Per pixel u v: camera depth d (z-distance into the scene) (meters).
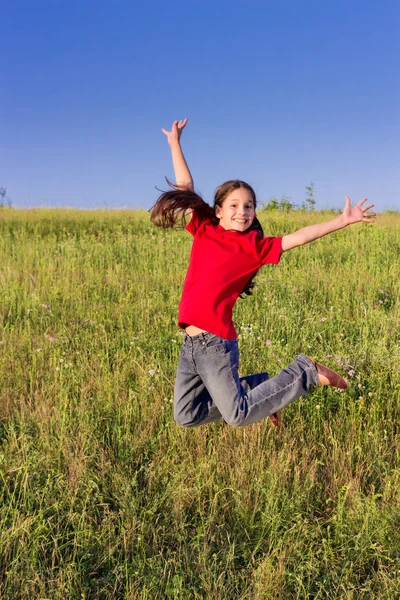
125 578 3.20
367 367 5.82
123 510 3.67
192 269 3.61
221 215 3.68
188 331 3.55
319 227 3.44
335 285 8.92
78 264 10.74
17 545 3.34
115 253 12.35
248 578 3.22
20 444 4.37
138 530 3.55
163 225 3.81
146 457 4.30
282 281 9.17
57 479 3.92
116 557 3.41
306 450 4.28
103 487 3.91
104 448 4.39
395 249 12.17
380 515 3.62
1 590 3.06
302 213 20.44
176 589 3.02
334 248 12.40
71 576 3.14
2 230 16.33
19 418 4.73
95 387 5.30
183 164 4.23
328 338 6.81
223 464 4.16
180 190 3.74
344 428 4.67
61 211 19.77
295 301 8.12
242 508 3.71
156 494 3.86
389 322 7.09
